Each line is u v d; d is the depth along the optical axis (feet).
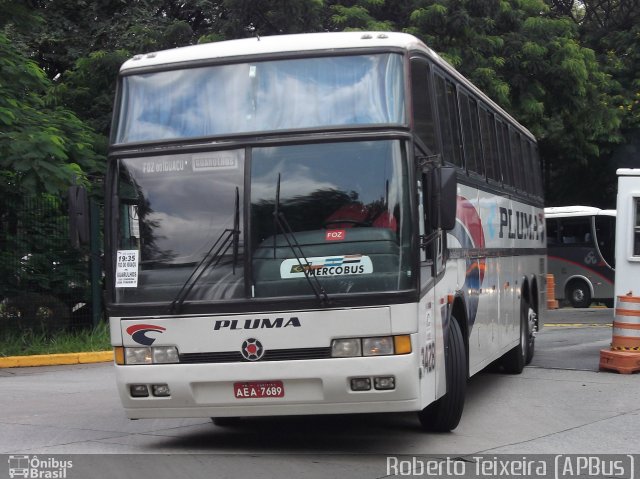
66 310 59.88
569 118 99.91
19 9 65.26
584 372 48.67
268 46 28.43
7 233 58.49
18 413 37.04
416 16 87.81
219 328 26.71
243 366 26.53
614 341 49.14
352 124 27.17
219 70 28.48
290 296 26.40
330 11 89.20
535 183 57.93
